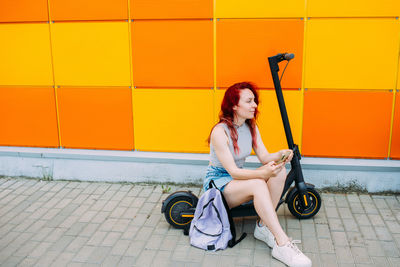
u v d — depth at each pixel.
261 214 2.83
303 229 3.27
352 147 3.85
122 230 3.32
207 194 2.98
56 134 4.28
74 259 2.91
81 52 4.04
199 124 4.01
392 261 2.81
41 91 4.20
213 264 2.81
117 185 4.21
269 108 3.87
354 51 3.66
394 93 3.70
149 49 3.91
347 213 3.52
